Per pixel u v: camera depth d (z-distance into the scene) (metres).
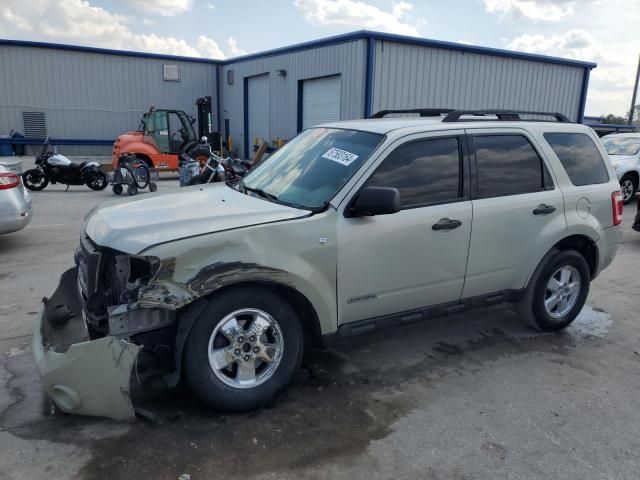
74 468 2.95
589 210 4.97
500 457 3.19
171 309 3.15
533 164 4.67
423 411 3.67
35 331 3.58
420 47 18.61
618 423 3.61
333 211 3.68
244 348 3.47
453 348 4.73
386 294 3.94
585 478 3.03
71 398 3.21
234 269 3.27
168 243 3.19
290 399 3.77
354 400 3.78
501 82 21.02
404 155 3.99
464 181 4.24
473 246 4.27
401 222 3.88
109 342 3.13
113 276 3.41
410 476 2.99
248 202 3.95
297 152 4.54
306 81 21.23
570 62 22.66
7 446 3.12
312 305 3.62
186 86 27.91
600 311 5.79
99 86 26.00
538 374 4.29
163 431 3.31
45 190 14.78
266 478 2.93
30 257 7.23
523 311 4.94
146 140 17.86
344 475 2.98
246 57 25.39
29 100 24.89
